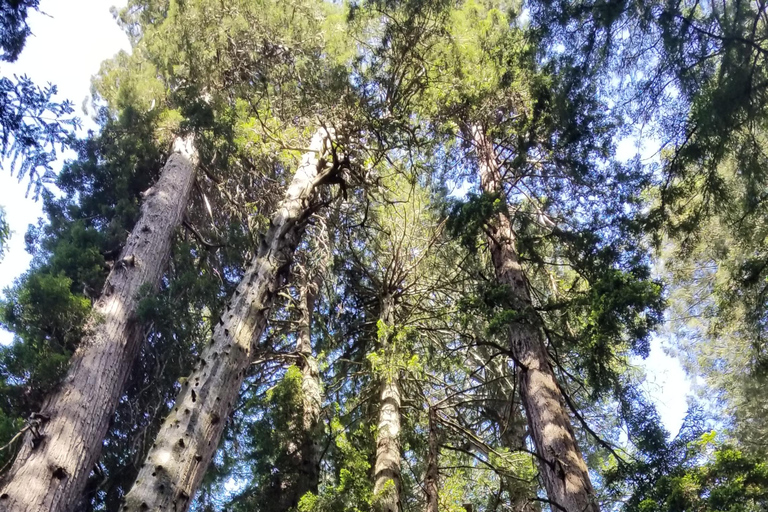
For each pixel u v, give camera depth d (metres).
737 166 7.63
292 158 11.00
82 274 9.80
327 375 12.06
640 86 7.59
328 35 10.73
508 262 9.33
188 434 6.08
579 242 8.70
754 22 6.59
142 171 12.46
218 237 12.39
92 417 8.07
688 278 13.29
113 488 9.51
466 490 10.88
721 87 6.59
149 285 9.84
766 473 5.21
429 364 11.22
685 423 6.33
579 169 9.17
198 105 10.80
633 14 7.22
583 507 6.34
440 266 11.62
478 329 11.09
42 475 7.20
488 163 11.07
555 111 9.17
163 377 10.47
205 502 10.42
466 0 11.43
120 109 12.44
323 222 12.16
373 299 12.20
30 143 5.82
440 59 10.11
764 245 8.59
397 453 8.82
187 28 12.00
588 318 7.54
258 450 9.40
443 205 10.05
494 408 12.21
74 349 8.73
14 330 8.45
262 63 11.65
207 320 11.81
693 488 5.34
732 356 13.33
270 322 12.25
